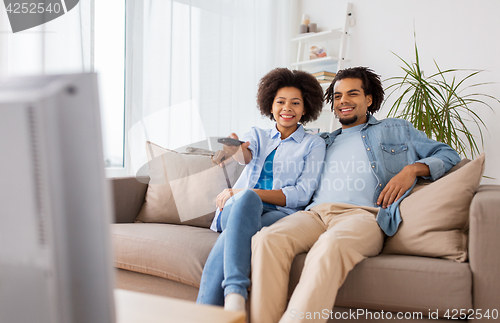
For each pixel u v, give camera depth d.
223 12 3.16
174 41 2.82
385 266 1.17
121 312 0.64
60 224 0.42
